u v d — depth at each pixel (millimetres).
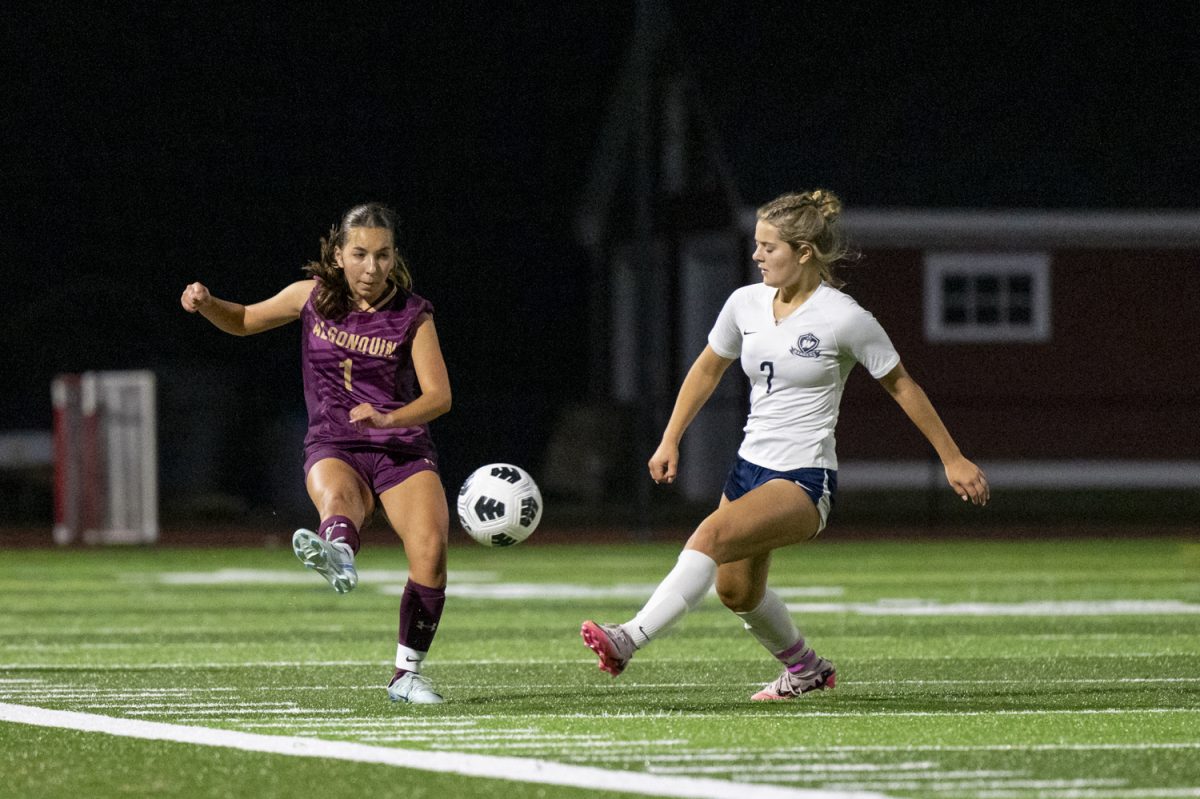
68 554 84562
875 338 25891
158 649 38750
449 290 148000
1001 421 112438
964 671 33688
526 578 64000
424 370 27000
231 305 27750
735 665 34844
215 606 52219
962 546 87375
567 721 25578
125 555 83375
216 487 109062
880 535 98312
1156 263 115438
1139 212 114125
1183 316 115438
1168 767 21469
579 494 111562
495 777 20562
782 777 20562
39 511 106562
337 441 27547
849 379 111000
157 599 55125
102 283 140750
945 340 113250
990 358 113688
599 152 129500
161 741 23766
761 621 27781
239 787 20250
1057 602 52219
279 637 41938
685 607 24859
